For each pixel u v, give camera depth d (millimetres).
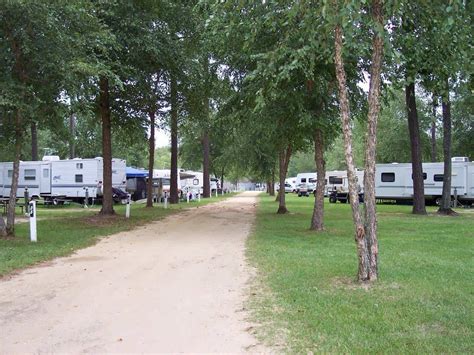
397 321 5711
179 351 4980
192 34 20266
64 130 15008
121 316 6203
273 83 12516
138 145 31500
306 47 10312
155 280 8320
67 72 12773
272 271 8844
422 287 7363
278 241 12961
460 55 9375
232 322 5902
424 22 9211
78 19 13633
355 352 4773
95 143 44438
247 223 18594
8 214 13766
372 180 7883
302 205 31594
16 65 12969
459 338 5117
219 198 45219
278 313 6199
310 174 55812
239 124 19516
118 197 33594
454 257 10234
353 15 6602
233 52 15797
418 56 10453
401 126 42625
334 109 14836
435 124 37750
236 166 41562
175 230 16234
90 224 17922
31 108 12453
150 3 18547
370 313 6047
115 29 17594
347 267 9016
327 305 6445
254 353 4891
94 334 5520
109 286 7887
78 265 9789
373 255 7863
